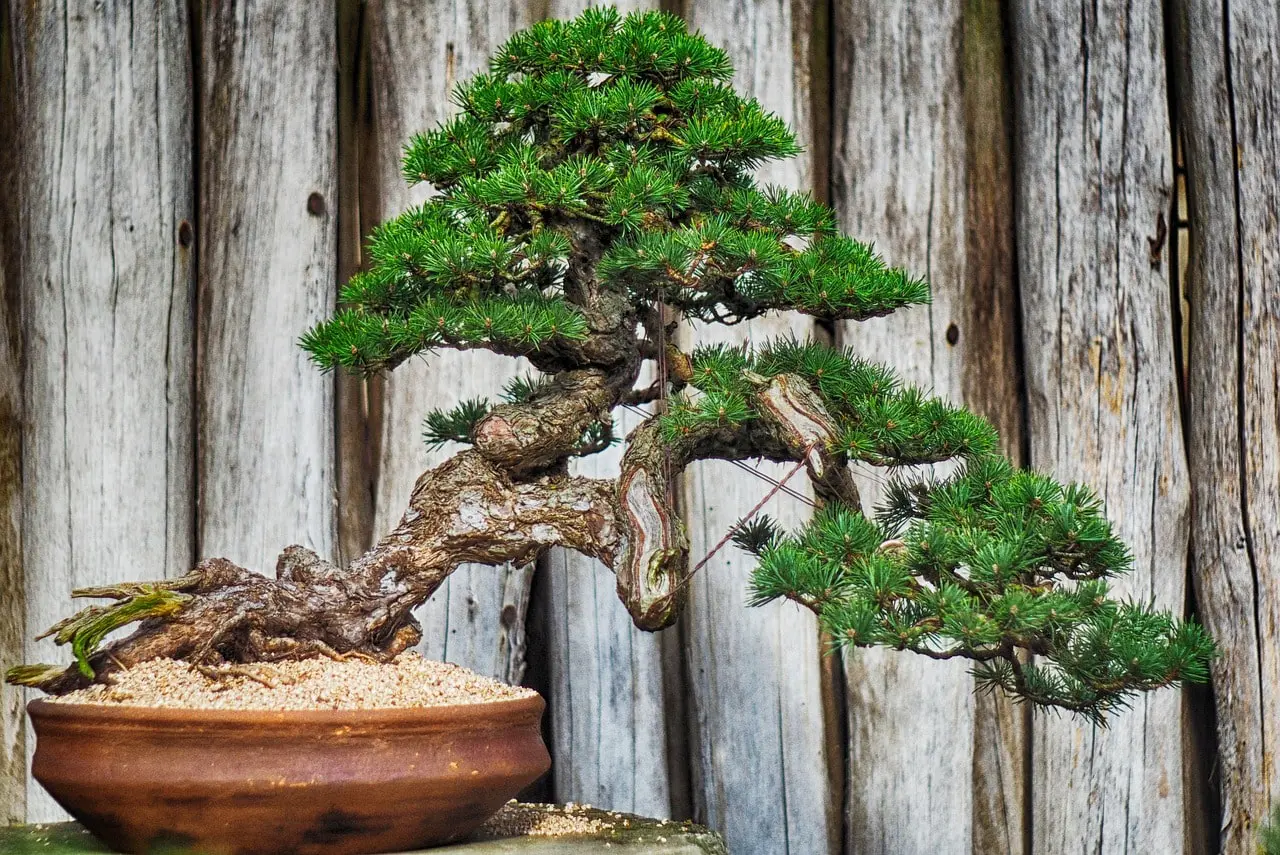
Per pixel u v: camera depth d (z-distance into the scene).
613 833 3.73
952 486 3.70
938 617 3.56
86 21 4.04
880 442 3.70
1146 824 4.07
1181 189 4.11
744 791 4.05
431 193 4.05
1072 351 4.09
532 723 3.68
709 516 4.05
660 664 4.06
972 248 4.09
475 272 3.65
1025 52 4.11
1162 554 4.07
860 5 4.09
